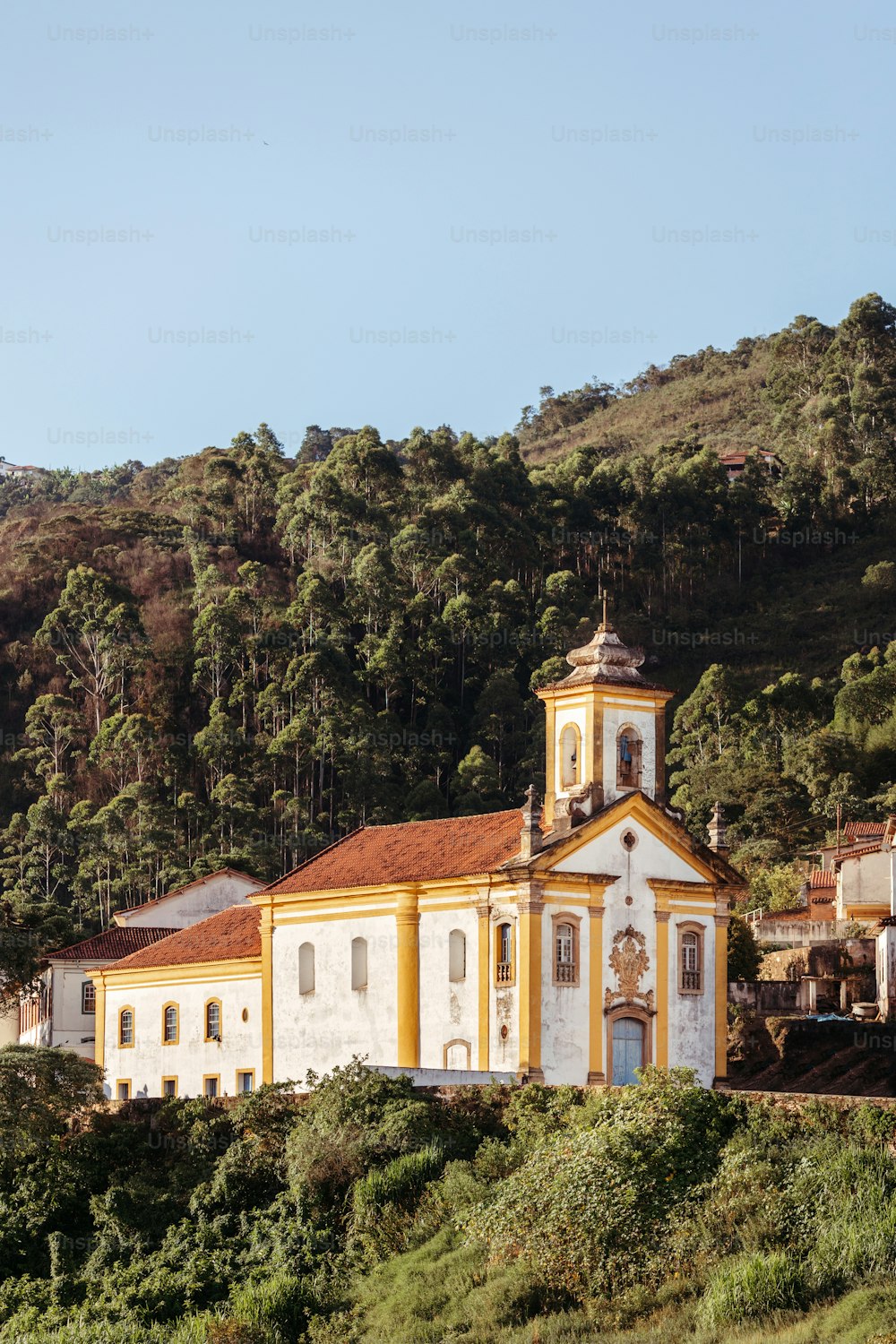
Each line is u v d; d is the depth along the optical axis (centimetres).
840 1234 3934
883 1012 7369
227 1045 7025
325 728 14188
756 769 13188
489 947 6003
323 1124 5150
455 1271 4400
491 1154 4859
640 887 6188
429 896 6228
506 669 15925
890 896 9344
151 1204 5272
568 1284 4172
